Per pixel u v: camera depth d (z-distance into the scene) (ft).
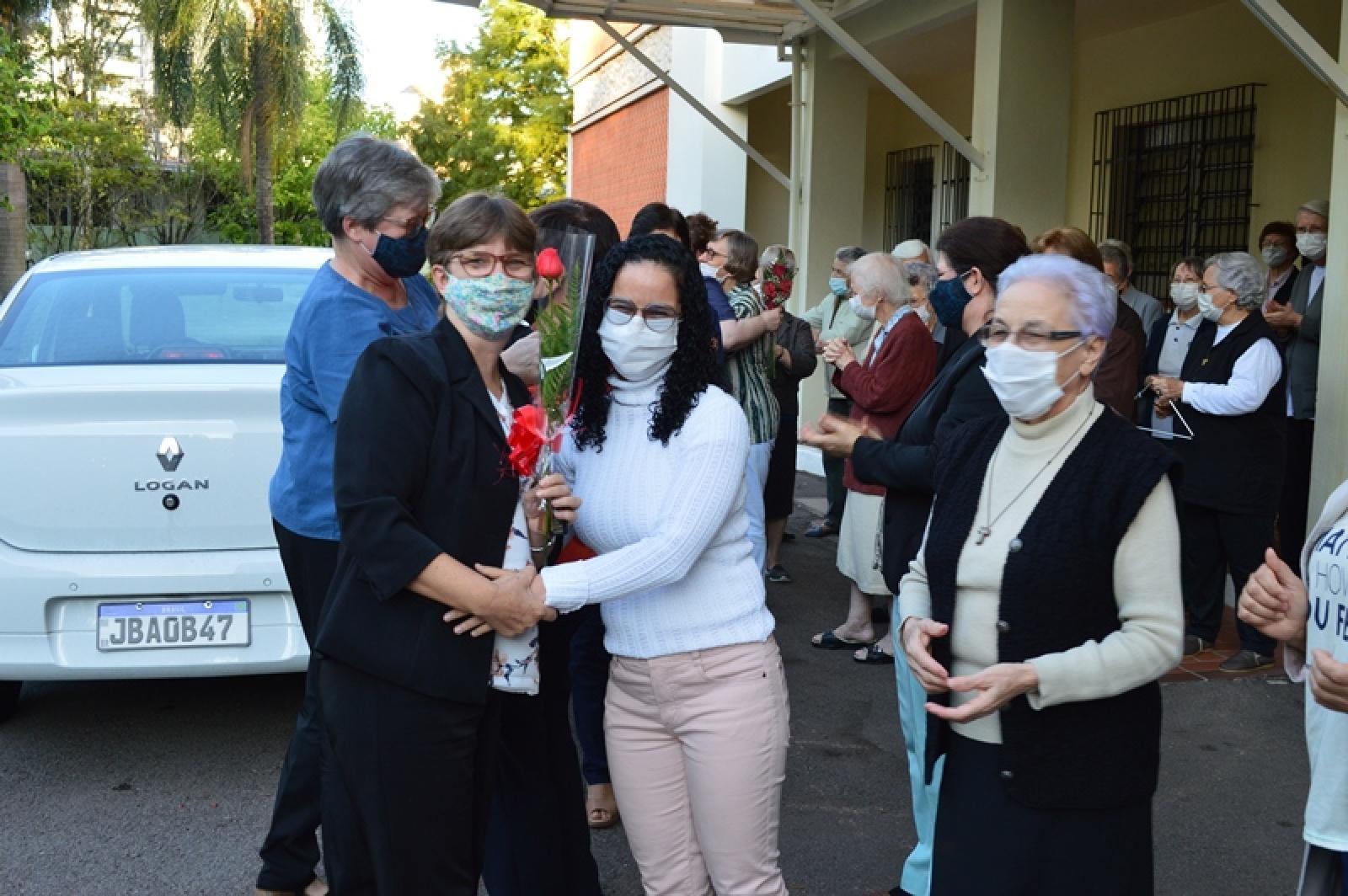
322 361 10.55
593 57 66.64
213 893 12.26
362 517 8.32
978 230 10.82
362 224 10.58
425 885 8.73
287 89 103.86
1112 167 34.73
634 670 9.28
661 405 8.98
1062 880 7.67
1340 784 7.69
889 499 11.29
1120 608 7.61
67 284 17.60
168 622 14.43
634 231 15.49
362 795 8.64
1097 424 7.82
